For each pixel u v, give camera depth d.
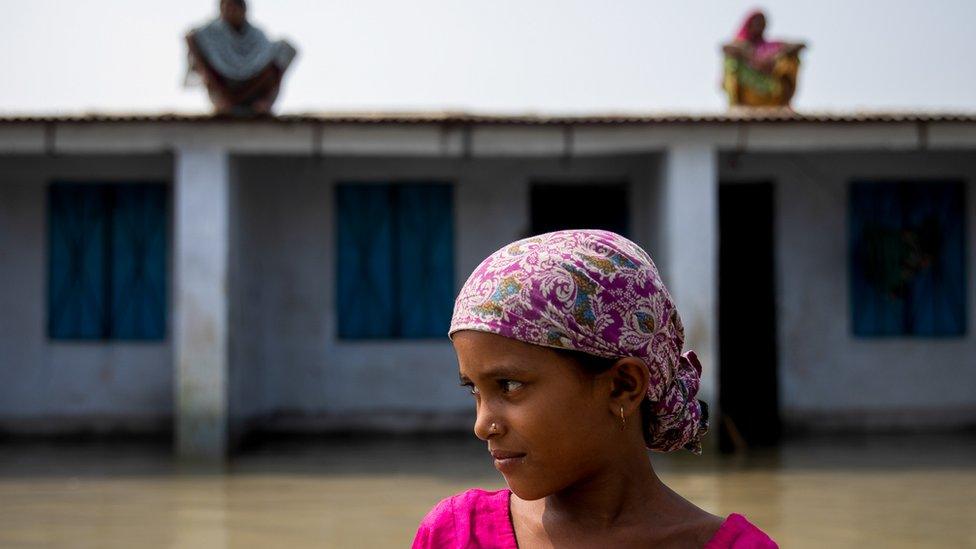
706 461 8.99
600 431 1.29
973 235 10.88
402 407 11.00
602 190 11.12
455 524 1.42
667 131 9.32
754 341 11.05
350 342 10.98
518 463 1.28
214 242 9.20
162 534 6.22
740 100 10.56
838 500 7.19
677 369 1.38
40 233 10.75
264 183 10.75
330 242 10.95
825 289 10.97
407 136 9.26
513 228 10.98
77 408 10.78
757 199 11.12
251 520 6.62
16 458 9.34
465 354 1.29
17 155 10.67
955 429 10.92
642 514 1.33
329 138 9.23
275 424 10.77
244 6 9.53
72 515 6.79
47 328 10.80
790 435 10.71
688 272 9.30
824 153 10.89
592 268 1.27
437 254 10.99
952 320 10.96
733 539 1.29
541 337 1.25
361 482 8.05
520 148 9.30
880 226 10.91
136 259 10.80
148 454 9.52
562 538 1.34
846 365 10.96
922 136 9.34
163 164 10.75
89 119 8.97
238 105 9.52
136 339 10.81
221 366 9.14
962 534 6.13
